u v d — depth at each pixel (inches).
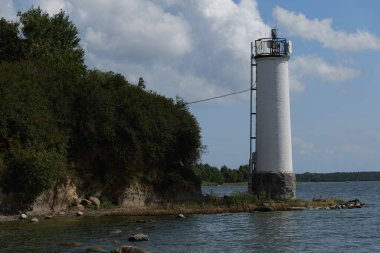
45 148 1836.9
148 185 2164.1
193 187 2285.9
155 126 2167.8
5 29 2498.8
